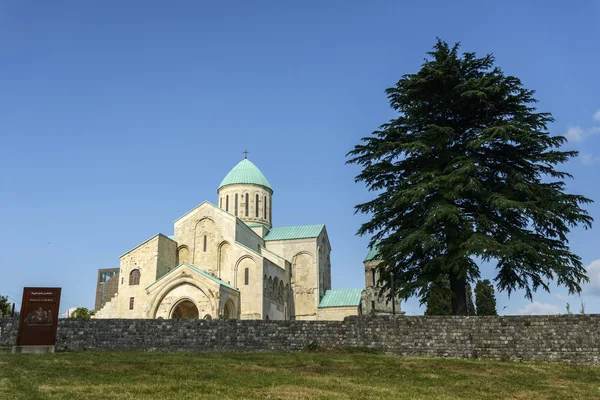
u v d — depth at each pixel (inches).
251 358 1076.5
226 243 2502.5
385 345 1210.6
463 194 1374.3
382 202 1496.1
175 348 1219.9
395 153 1430.9
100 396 666.8
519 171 1397.6
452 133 1414.9
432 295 1277.1
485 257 1230.3
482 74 1494.8
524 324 1158.3
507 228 1350.9
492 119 1445.6
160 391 711.7
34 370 858.1
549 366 1053.2
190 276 2171.5
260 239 2940.5
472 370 996.6
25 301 1125.7
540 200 1311.5
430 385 854.5
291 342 1234.0
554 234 1375.5
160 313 2166.6
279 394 722.8
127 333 1228.5
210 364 974.4
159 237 2388.0
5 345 1208.2
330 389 780.6
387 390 784.9
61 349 1190.9
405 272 1414.9
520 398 776.3
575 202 1354.6
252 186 3122.5
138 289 2329.0
